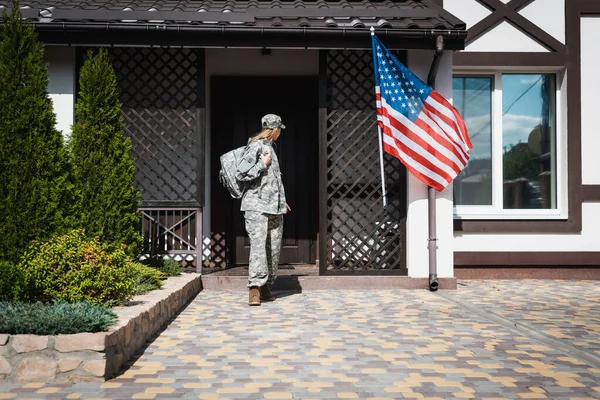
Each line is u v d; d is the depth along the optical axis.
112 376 3.93
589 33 9.45
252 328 5.37
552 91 9.59
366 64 8.16
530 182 9.58
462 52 9.29
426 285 7.85
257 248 6.52
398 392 3.59
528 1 9.35
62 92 7.74
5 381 3.80
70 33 7.28
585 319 5.73
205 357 4.38
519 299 7.04
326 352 4.52
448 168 7.66
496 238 9.30
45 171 5.61
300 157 9.68
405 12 7.83
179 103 8.05
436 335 5.11
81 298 4.73
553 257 9.30
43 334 3.88
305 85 9.67
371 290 7.74
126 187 6.75
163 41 7.39
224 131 9.58
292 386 3.70
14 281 4.71
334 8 7.89
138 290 5.75
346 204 8.29
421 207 7.86
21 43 5.64
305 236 9.62
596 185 9.37
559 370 4.07
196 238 7.91
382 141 8.05
